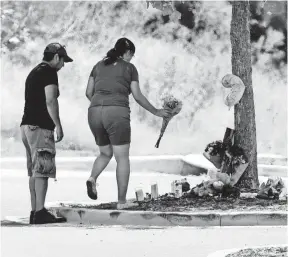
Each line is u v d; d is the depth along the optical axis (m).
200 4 68.38
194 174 48.56
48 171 26.12
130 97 66.50
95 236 22.73
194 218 24.92
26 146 26.64
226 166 29.91
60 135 26.36
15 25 68.81
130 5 68.88
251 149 31.23
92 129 27.00
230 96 31.02
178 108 27.66
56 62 26.42
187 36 68.69
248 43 31.55
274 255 18.81
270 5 38.62
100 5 69.00
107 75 26.72
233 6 31.70
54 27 69.00
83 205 28.81
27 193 37.47
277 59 68.00
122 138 26.58
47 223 26.17
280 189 28.39
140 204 27.52
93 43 68.38
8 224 26.17
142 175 47.88
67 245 21.22
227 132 30.08
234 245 21.06
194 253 19.92
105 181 43.28
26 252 20.25
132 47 27.09
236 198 28.36
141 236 22.67
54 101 26.12
